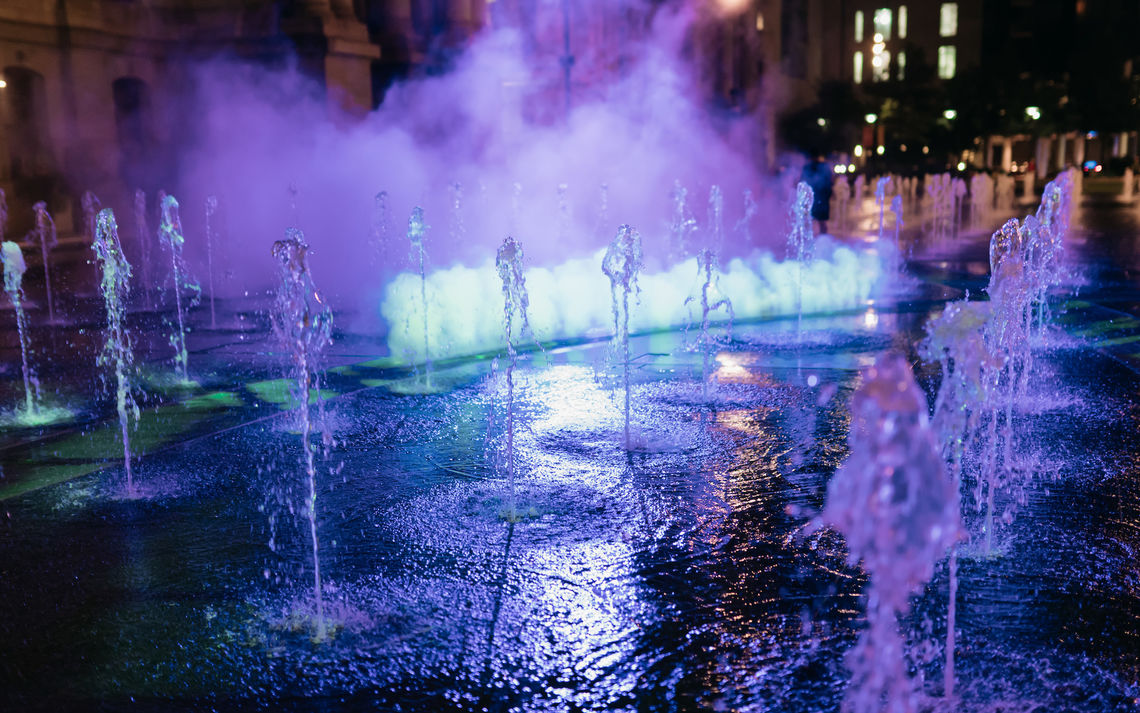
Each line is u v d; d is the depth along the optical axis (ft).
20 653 11.75
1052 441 19.53
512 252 24.62
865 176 146.30
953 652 11.19
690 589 13.15
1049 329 32.37
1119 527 15.01
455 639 11.90
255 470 18.88
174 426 22.30
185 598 13.20
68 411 23.86
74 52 64.08
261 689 10.83
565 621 12.32
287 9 65.72
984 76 147.02
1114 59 165.37
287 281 15.90
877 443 8.49
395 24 74.64
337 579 13.74
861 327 33.99
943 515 8.54
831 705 10.23
